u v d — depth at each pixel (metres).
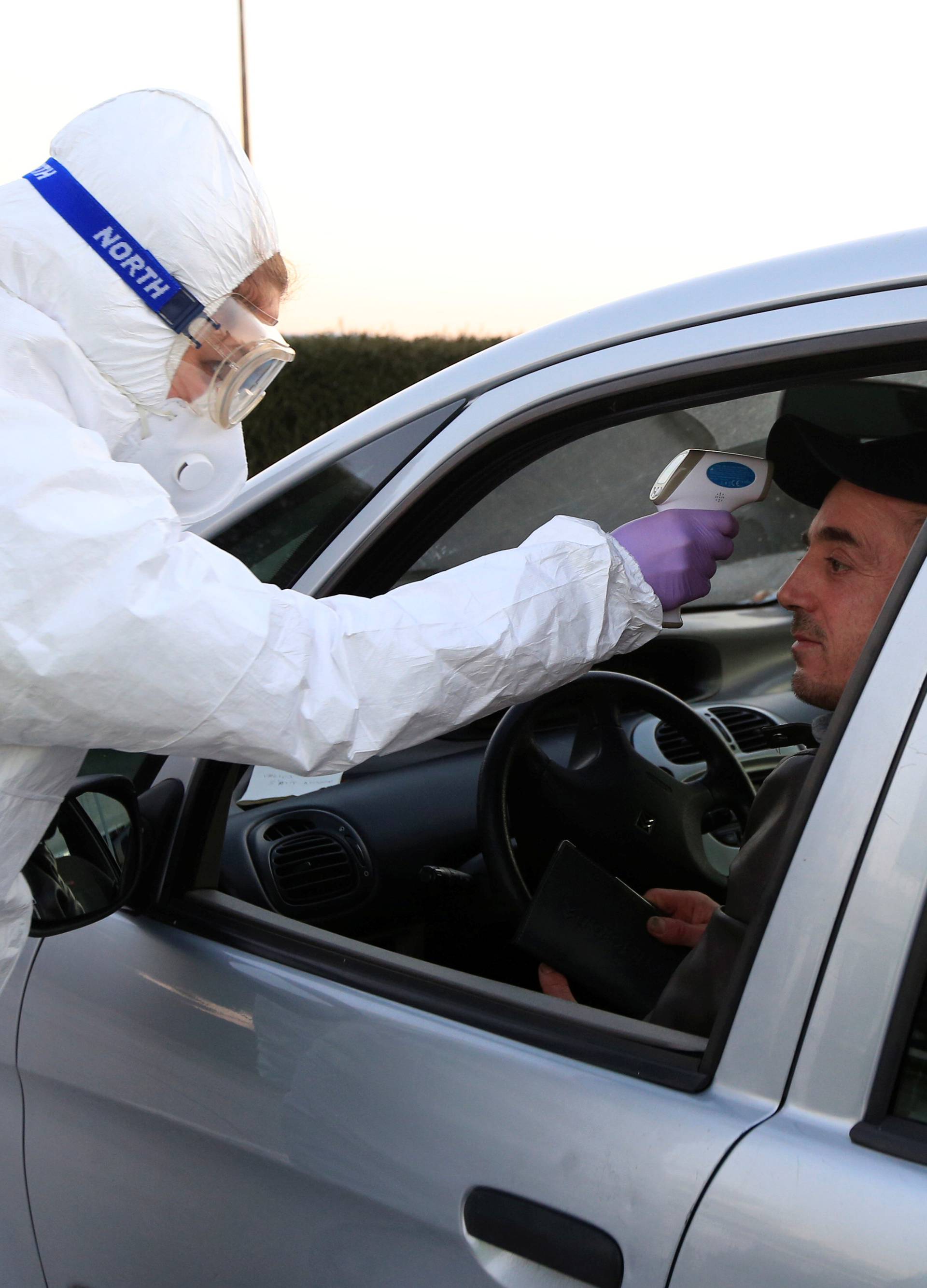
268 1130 1.12
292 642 0.93
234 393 1.03
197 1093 1.19
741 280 1.05
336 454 1.38
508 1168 0.95
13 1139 1.40
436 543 1.40
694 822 1.84
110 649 0.86
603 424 1.17
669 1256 0.85
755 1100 0.86
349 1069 1.08
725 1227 0.83
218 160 0.98
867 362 0.97
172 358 1.00
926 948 0.79
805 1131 0.83
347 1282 1.06
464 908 1.74
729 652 2.53
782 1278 0.79
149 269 0.96
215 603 0.89
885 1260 0.76
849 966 0.83
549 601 1.02
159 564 0.88
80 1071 1.30
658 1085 0.92
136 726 0.89
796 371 1.01
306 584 1.34
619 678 1.81
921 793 0.81
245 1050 1.17
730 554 1.14
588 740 1.82
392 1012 1.10
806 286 1.00
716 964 1.18
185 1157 1.20
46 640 0.85
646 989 1.44
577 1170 0.91
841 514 1.32
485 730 2.02
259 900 1.56
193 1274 1.21
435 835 1.75
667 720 1.88
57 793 1.03
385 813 1.74
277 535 1.40
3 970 1.10
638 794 1.79
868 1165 0.79
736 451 1.55
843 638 1.33
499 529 1.45
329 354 9.90
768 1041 0.86
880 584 1.30
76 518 0.86
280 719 0.91
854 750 0.85
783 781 1.29
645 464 1.51
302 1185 1.09
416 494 1.29
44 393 0.96
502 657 0.99
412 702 0.96
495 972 1.78
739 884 1.20
